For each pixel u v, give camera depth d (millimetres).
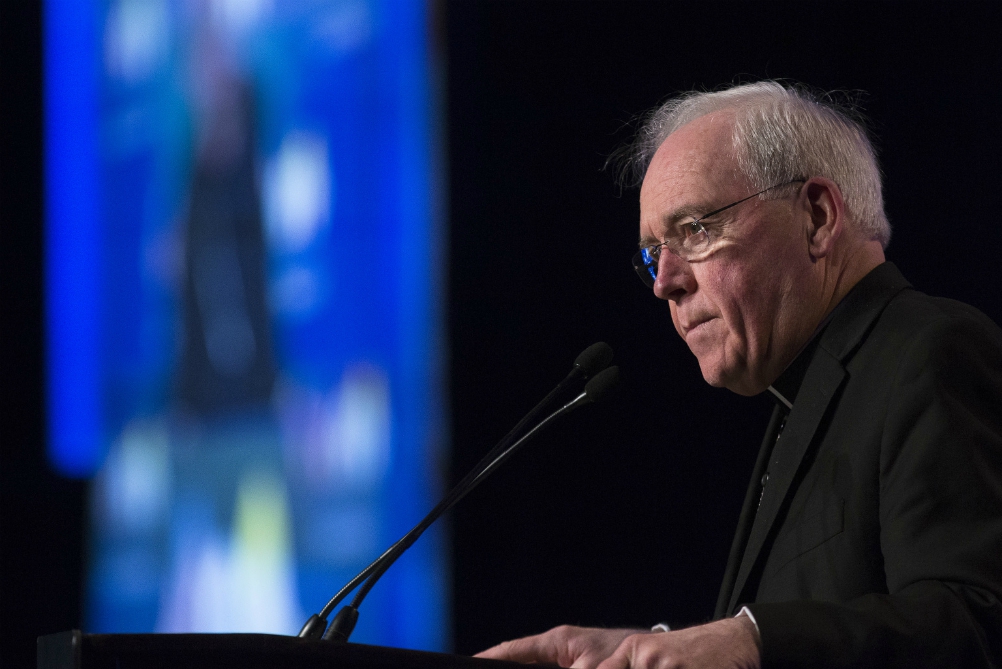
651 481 17672
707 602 17125
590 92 18156
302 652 3734
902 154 14953
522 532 17688
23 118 19094
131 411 18156
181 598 17406
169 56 18484
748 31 16672
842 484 5285
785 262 6078
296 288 17547
